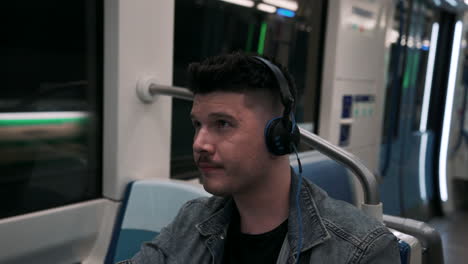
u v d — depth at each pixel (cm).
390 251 67
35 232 158
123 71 174
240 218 80
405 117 398
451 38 451
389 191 384
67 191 175
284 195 74
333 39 284
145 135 187
